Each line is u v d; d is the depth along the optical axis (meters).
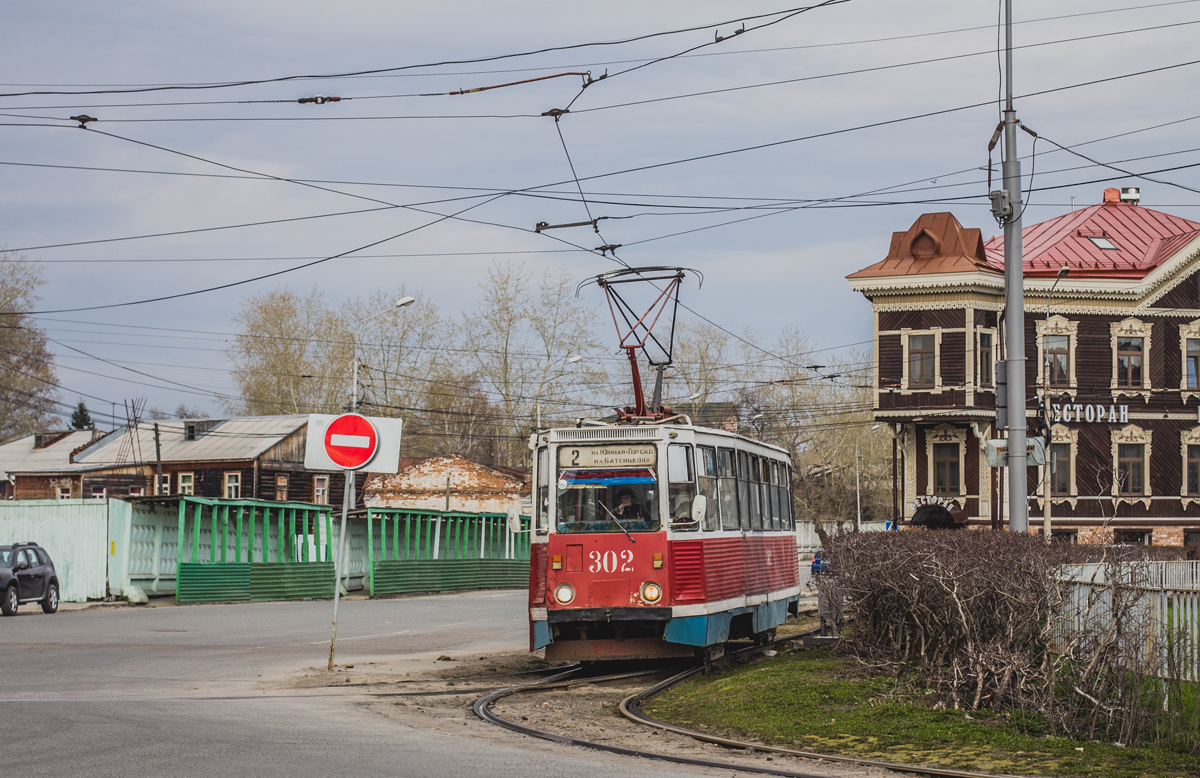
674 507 16.33
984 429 46.59
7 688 13.48
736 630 18.80
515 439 71.00
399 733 10.70
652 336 20.56
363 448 16.47
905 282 46.78
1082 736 10.87
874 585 14.36
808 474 85.12
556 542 16.25
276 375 72.88
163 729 10.22
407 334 72.88
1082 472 48.59
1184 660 10.64
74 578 35.91
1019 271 18.44
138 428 66.31
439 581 48.59
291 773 8.42
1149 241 51.31
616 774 8.98
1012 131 18.48
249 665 17.02
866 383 81.00
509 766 9.11
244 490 61.91
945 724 11.27
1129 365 49.16
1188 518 48.78
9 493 68.06
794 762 9.95
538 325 70.56
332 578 43.66
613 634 16.33
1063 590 11.96
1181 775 9.25
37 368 75.50
